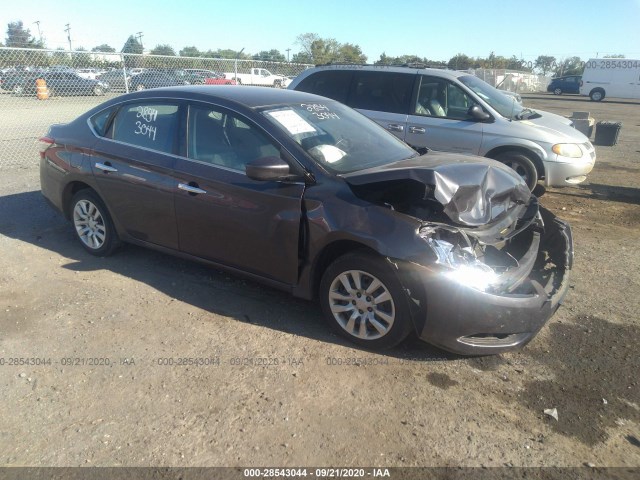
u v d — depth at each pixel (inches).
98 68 512.1
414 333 143.4
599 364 134.6
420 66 312.2
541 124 296.2
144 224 175.0
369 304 134.6
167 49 926.4
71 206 199.8
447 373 129.3
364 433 108.3
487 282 124.9
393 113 304.7
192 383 122.9
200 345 138.7
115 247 192.7
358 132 170.6
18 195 279.7
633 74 1272.1
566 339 146.3
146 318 152.3
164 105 171.2
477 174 142.5
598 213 281.1
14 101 515.2
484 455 103.2
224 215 152.7
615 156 468.8
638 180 369.1
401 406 116.8
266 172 134.3
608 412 116.5
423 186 136.3
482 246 136.5
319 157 145.6
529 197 163.0
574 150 282.2
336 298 140.3
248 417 112.0
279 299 165.3
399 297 127.6
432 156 169.9
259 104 158.7
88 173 184.2
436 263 122.2
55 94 514.0
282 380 124.6
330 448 104.0
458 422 112.3
